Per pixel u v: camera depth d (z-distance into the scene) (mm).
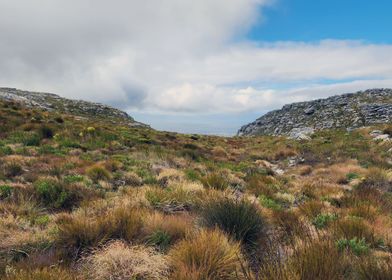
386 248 5215
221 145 34656
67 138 20016
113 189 10266
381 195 9758
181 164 17031
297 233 5543
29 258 4277
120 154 17797
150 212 6508
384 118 57312
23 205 7043
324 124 63594
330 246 4250
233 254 4207
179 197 8117
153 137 29391
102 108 67312
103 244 4875
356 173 15078
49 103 57312
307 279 3436
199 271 3773
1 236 5039
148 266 4145
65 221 5750
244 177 14367
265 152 27625
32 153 14766
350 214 7230
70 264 4316
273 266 3572
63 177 10344
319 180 14477
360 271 3713
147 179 11641
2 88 66500
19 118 24312
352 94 78500
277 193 11008
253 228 5238
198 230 5234
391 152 20344
